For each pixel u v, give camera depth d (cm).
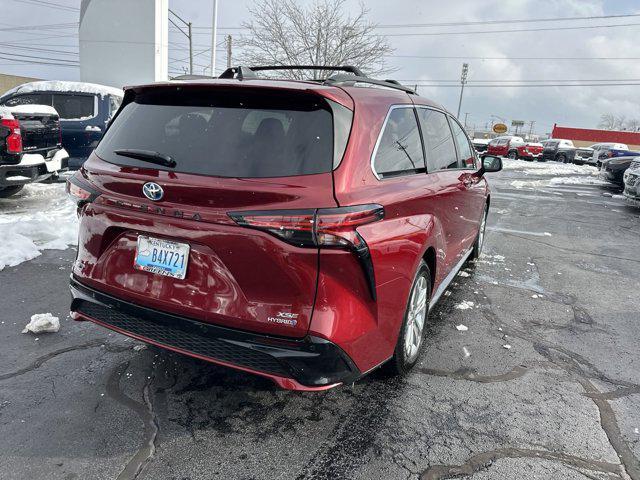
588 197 1334
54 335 342
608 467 235
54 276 455
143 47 1759
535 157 3369
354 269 221
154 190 230
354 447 242
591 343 377
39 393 273
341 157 225
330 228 208
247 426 254
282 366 219
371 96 272
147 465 223
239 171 220
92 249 265
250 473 221
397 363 290
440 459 236
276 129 229
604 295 492
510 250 667
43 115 781
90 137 959
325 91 235
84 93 973
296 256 209
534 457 240
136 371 300
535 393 300
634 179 1105
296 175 216
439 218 329
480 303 452
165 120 255
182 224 225
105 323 265
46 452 227
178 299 233
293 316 215
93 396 272
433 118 370
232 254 217
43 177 768
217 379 295
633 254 673
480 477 225
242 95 243
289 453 235
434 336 375
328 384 221
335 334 217
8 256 488
